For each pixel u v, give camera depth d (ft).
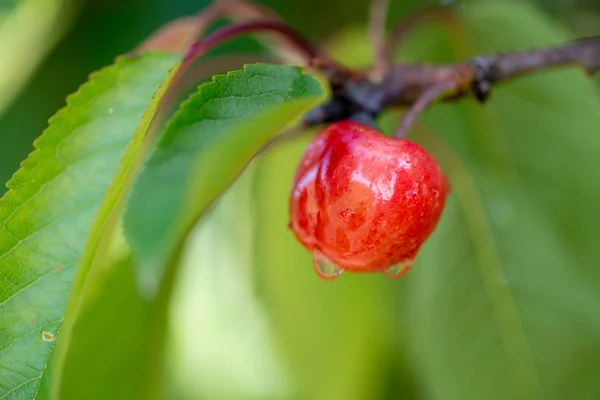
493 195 0.91
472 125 0.94
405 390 0.98
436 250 0.91
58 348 0.63
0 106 0.93
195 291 0.97
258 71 0.68
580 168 0.91
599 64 0.82
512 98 0.93
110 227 0.70
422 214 0.70
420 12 0.89
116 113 0.70
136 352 0.79
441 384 0.90
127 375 0.79
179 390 0.97
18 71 0.93
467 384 0.90
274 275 0.94
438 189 0.71
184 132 0.68
